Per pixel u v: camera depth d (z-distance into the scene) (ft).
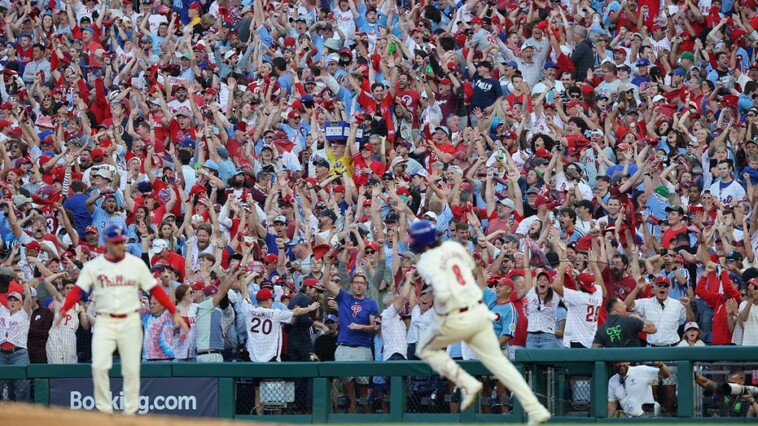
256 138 281.74
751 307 189.16
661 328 192.13
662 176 251.60
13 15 349.20
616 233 224.33
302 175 266.77
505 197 250.78
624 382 176.96
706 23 322.14
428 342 142.20
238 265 196.75
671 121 278.05
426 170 266.98
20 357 199.52
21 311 200.44
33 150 291.38
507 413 180.45
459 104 289.74
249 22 333.83
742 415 172.96
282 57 310.24
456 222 227.81
